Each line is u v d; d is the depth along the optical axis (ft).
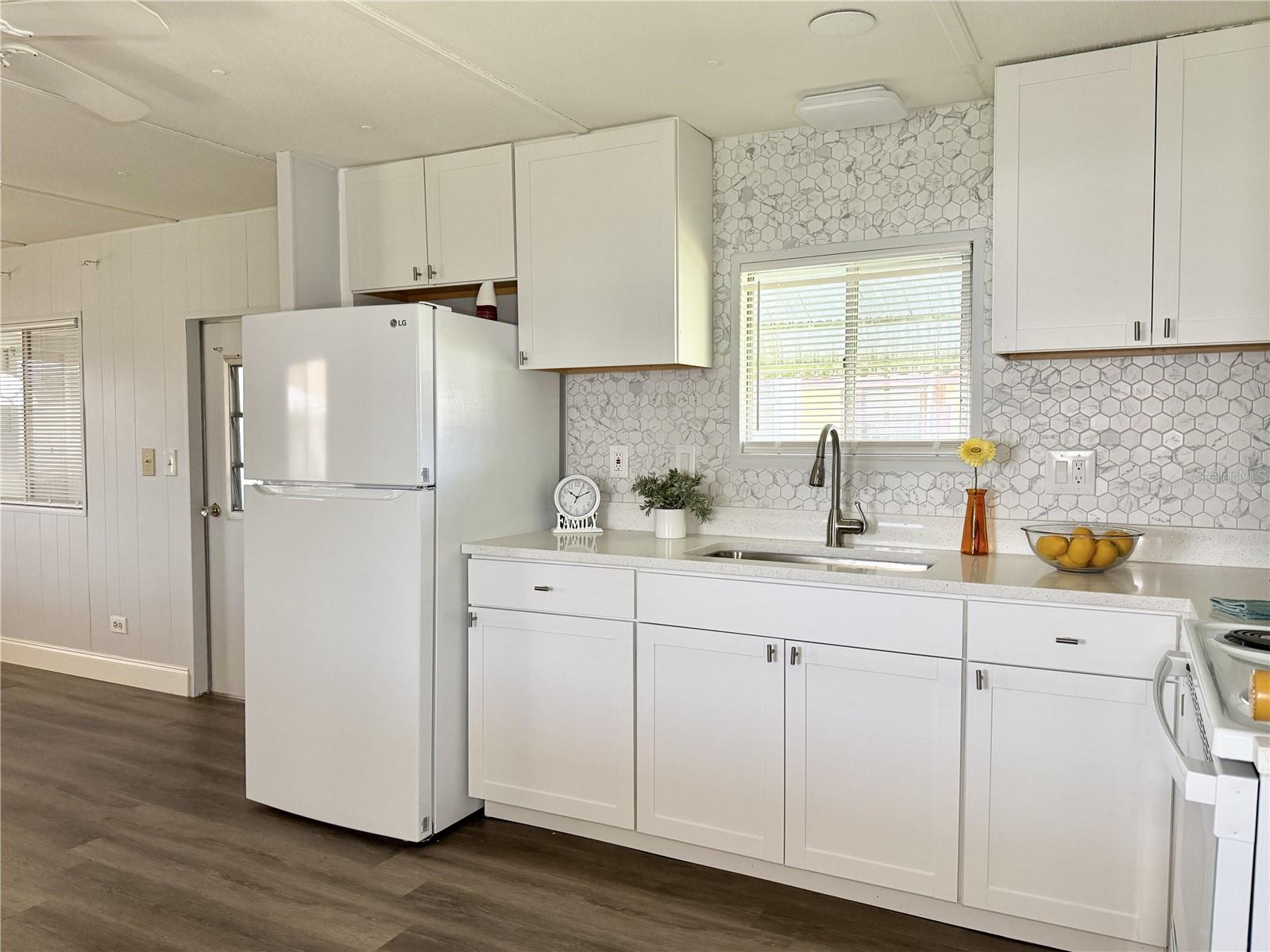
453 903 8.20
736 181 10.25
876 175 9.56
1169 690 6.63
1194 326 7.52
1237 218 7.34
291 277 10.79
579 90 8.85
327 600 9.60
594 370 10.66
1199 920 4.20
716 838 8.58
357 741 9.50
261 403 9.88
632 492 10.97
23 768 11.48
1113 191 7.75
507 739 9.62
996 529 9.17
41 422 16.05
